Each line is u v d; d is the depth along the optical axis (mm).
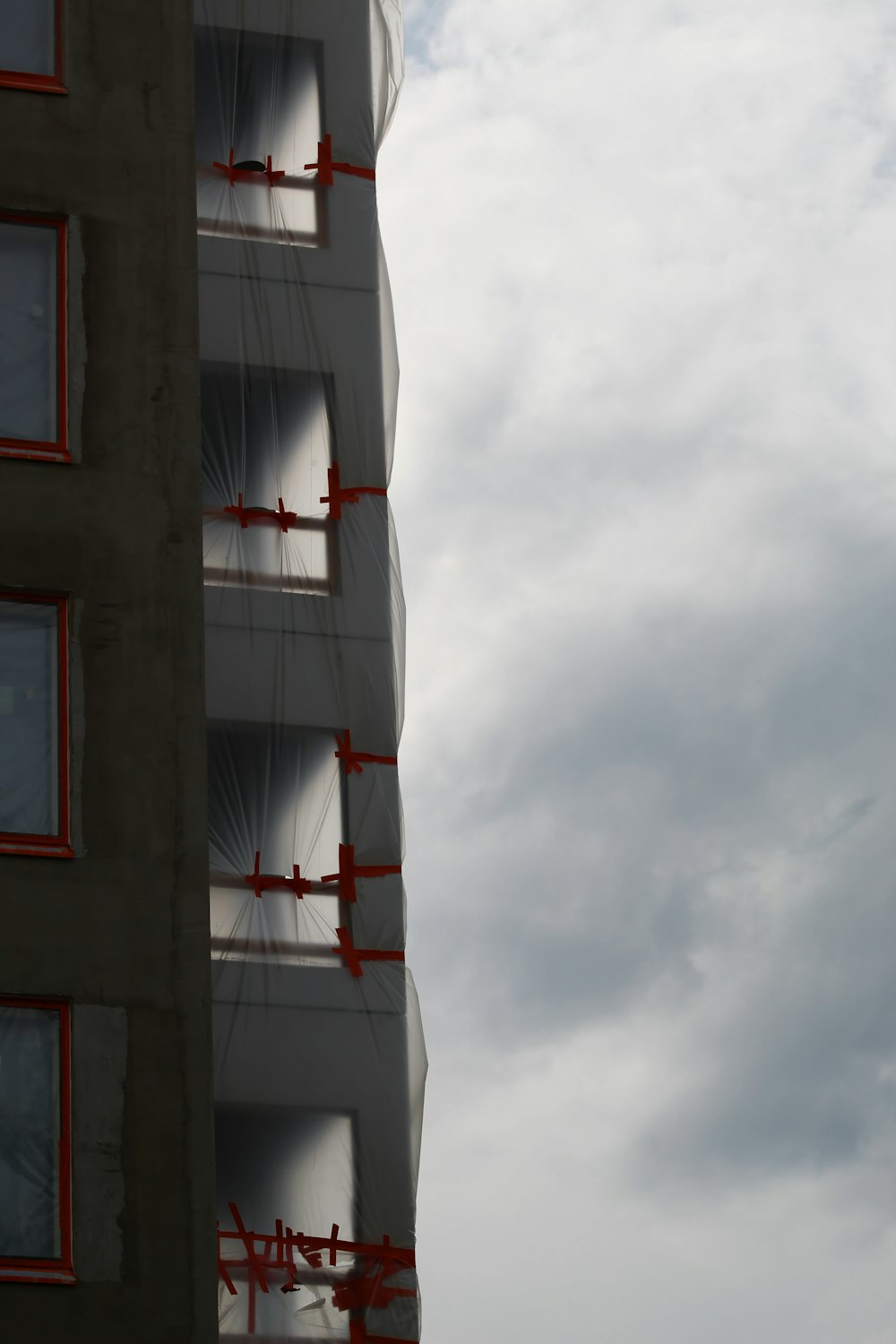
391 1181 28234
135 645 24125
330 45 35406
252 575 31547
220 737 30500
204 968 22953
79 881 22984
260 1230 27812
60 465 24719
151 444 25094
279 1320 27281
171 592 24469
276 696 30844
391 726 31062
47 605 24078
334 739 30797
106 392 25188
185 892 23234
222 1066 28453
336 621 31469
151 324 25641
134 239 26000
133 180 26297
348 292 33719
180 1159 22125
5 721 23531
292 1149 28312
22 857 22969
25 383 25031
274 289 33438
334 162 34531
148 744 23766
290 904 29672
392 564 32156
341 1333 27328
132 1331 21312
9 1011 22297
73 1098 22094
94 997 22547
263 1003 28906
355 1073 28703
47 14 26938
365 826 30312
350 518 32188
